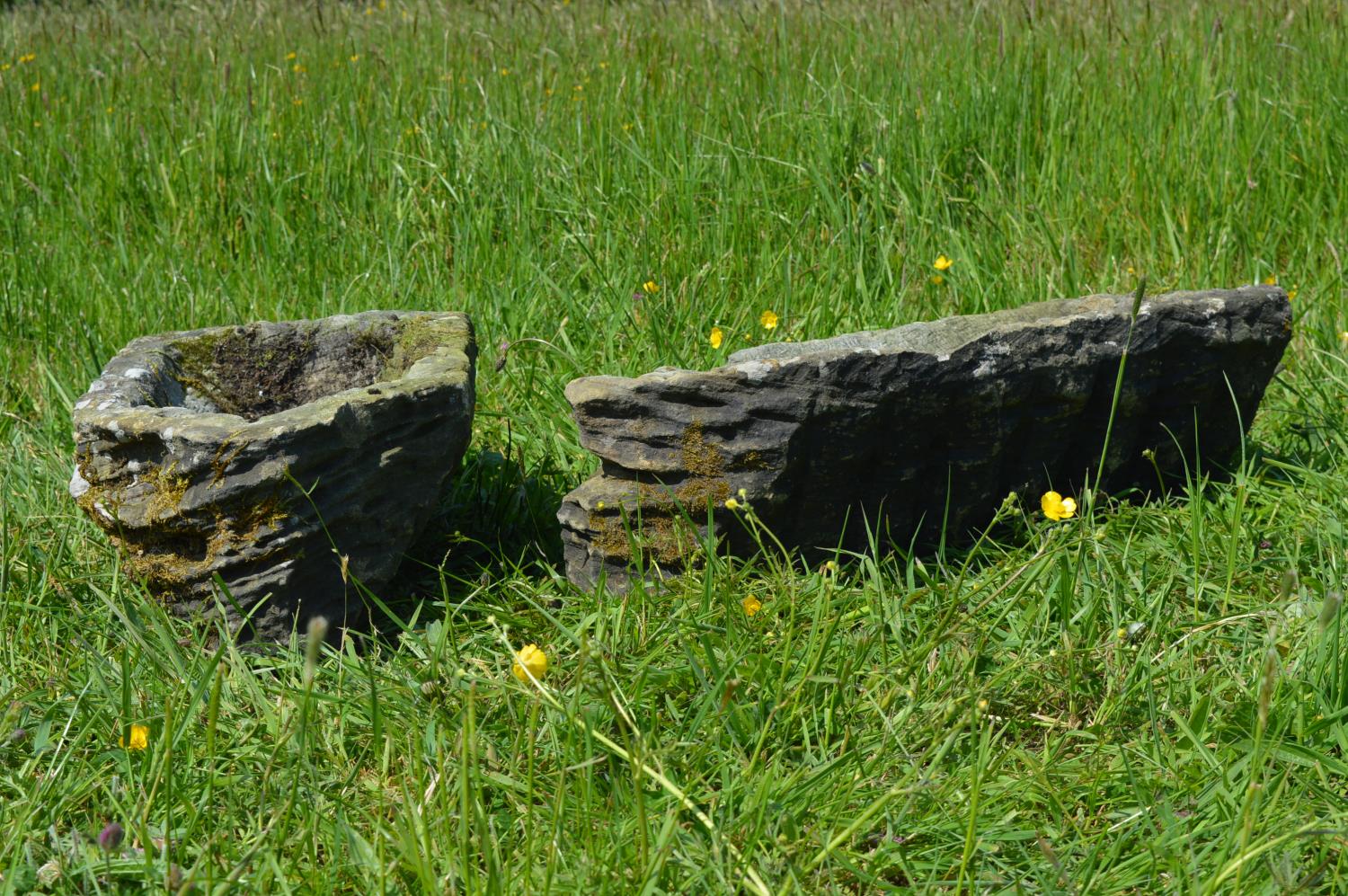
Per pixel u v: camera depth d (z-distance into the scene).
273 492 2.53
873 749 2.35
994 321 3.04
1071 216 4.91
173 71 6.49
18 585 2.99
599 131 5.34
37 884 2.06
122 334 4.47
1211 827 2.10
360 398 2.62
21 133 5.88
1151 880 2.03
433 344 3.08
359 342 3.26
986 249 4.77
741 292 4.61
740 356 3.02
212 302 4.68
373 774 2.38
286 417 2.53
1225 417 3.39
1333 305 4.27
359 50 7.00
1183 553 3.03
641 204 4.98
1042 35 6.04
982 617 2.75
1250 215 4.80
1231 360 3.27
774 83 5.78
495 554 3.17
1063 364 3.02
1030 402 3.03
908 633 2.73
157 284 4.74
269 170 5.39
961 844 2.14
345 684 2.56
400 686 2.53
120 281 4.84
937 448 2.99
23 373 4.34
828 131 5.22
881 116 5.23
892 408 2.86
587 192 5.10
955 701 2.33
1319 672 2.42
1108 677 2.52
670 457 2.83
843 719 2.44
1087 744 2.44
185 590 2.65
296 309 4.68
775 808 2.14
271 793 2.25
